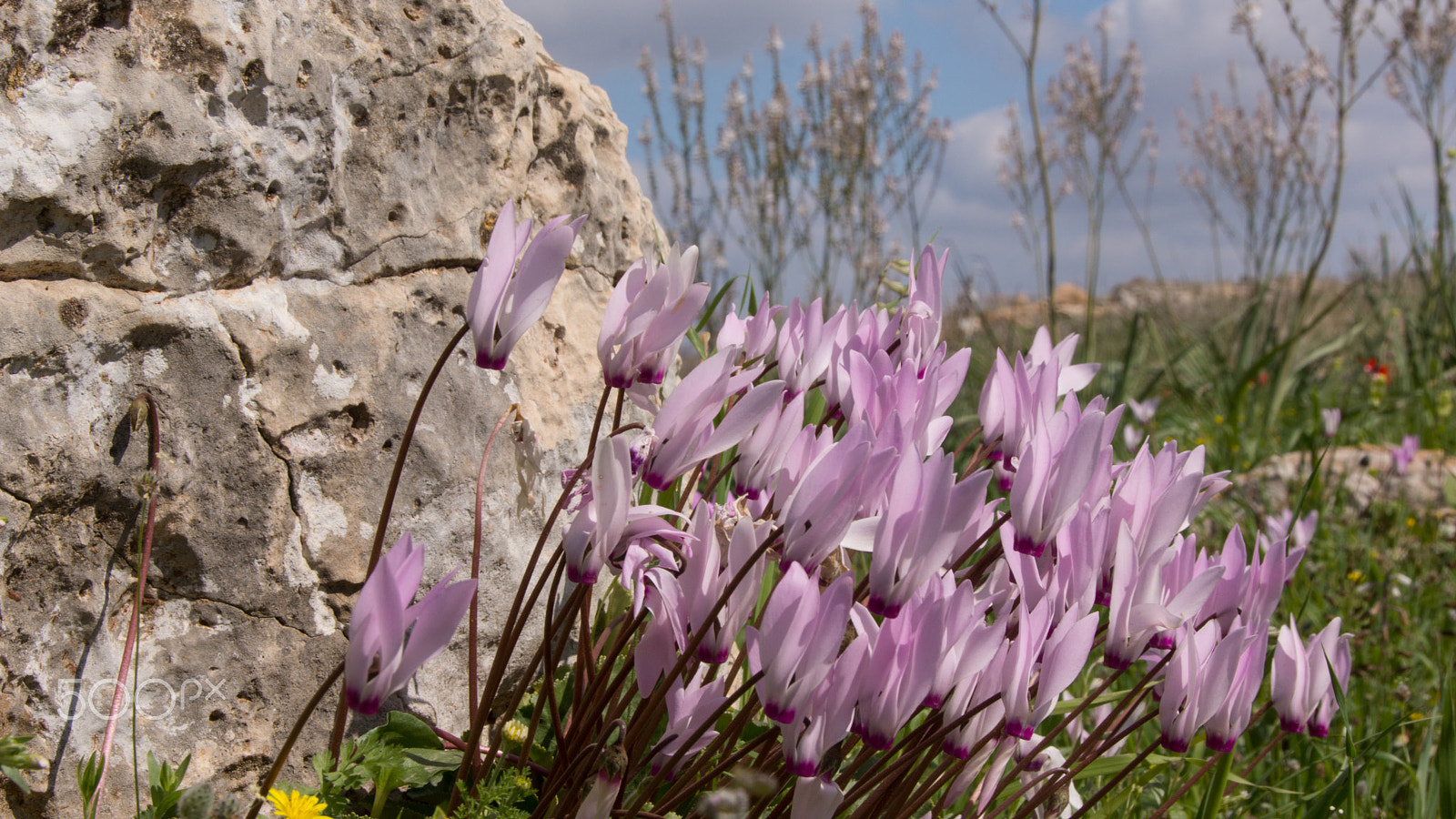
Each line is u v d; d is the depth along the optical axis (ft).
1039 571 0.88
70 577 0.88
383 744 0.92
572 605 0.90
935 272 1.02
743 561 0.82
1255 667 0.87
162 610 0.92
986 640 0.79
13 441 0.85
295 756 0.96
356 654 0.71
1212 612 0.94
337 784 0.88
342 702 0.91
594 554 0.80
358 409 1.01
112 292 0.89
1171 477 0.89
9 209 0.84
